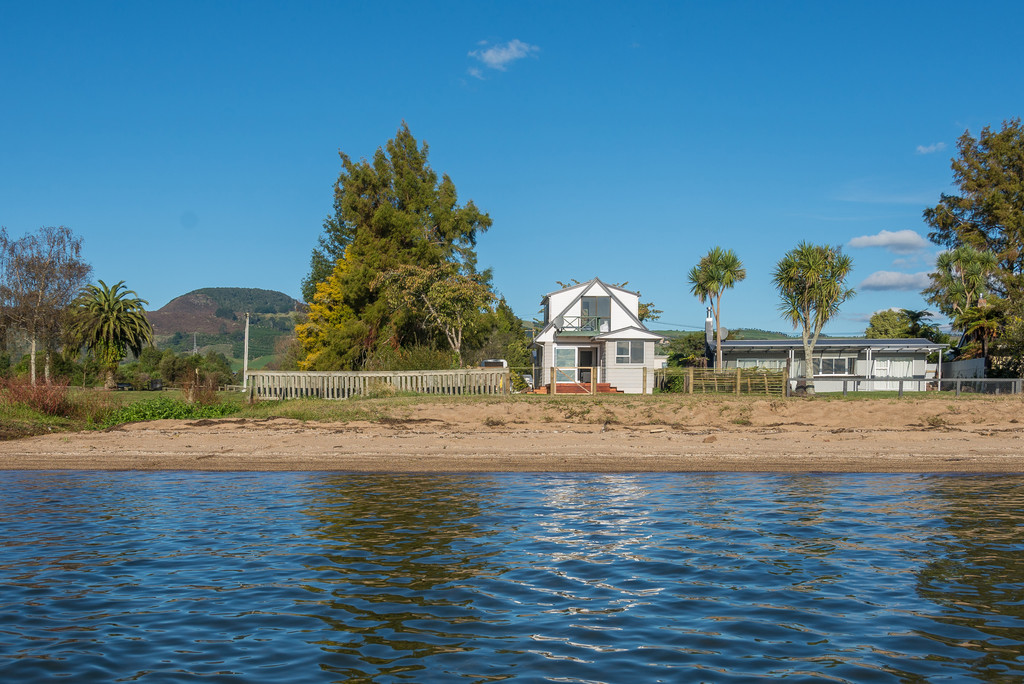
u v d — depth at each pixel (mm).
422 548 11484
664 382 40938
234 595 9242
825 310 38562
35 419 26875
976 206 59969
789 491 16469
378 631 8008
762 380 35812
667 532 12508
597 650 7445
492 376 32500
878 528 12734
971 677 6754
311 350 49062
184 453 21844
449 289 41156
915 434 24047
